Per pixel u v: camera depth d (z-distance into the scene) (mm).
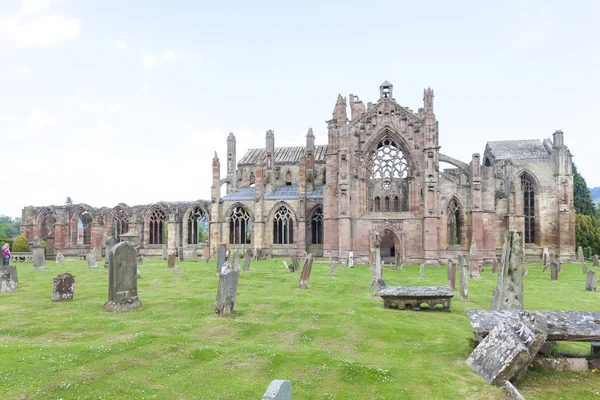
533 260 79000
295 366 14141
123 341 15977
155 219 88938
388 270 53656
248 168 95438
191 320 20750
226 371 13445
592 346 15305
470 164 65375
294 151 98438
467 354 15672
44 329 18672
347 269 52500
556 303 28469
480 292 33281
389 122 66500
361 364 14320
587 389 12695
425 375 13492
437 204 62562
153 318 21359
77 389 11523
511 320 14617
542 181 80750
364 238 65312
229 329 19203
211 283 35625
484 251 64125
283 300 26906
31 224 90812
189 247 83812
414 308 25031
